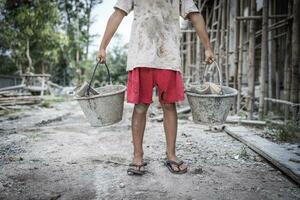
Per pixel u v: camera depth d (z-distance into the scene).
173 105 2.81
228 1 7.72
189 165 2.97
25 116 7.40
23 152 3.54
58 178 2.63
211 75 8.04
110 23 2.71
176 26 2.74
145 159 3.15
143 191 2.34
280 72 7.15
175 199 2.19
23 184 2.50
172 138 2.81
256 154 3.39
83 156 3.33
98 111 2.74
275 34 7.22
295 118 5.26
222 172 2.78
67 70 24.77
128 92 2.71
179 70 2.70
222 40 8.41
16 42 17.14
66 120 6.90
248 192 2.32
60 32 19.08
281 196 2.24
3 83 15.62
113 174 2.72
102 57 2.71
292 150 3.32
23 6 16.98
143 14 2.66
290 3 6.03
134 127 2.75
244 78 9.17
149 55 2.60
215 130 4.84
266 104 6.38
